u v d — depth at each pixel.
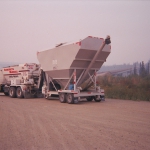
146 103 17.84
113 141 7.77
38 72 22.83
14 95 23.19
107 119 11.27
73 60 16.89
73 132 8.89
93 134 8.61
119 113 13.01
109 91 24.14
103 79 36.69
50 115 12.39
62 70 17.95
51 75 19.53
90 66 17.62
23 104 17.23
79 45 16.38
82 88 19.62
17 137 8.33
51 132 8.92
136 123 10.40
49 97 21.06
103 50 17.78
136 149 7.00
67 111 13.74
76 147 7.20
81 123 10.39
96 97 18.81
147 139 7.98
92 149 7.01
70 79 17.89
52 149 7.06
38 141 7.84
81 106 16.03
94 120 11.03
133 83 30.89
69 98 17.55
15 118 11.64
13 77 24.69
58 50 18.14
